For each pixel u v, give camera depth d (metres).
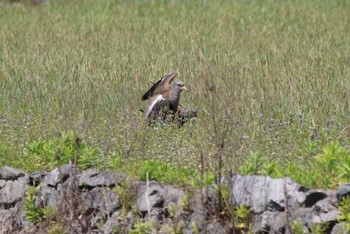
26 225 25.33
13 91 33.28
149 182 23.58
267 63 36.22
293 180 21.59
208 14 55.06
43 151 26.25
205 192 22.69
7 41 45.56
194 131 26.30
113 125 27.27
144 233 23.06
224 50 40.66
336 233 20.62
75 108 29.66
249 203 21.97
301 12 55.34
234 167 23.08
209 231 22.38
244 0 61.81
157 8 59.16
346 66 35.91
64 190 24.69
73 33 47.81
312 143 24.42
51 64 37.81
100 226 24.02
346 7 57.38
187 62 36.56
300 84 31.81
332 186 21.83
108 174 24.30
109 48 42.41
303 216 21.14
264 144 24.88
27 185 25.69
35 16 55.84
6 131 28.11
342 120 27.23
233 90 25.53
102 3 62.44
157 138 26.00
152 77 34.06
